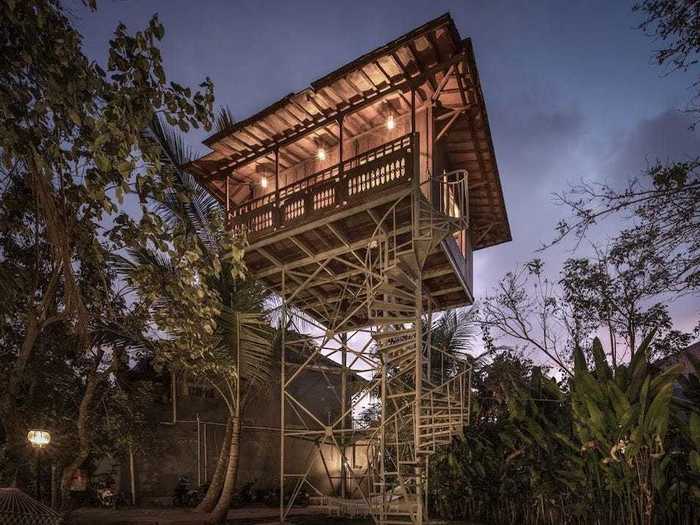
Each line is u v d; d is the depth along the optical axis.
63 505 11.34
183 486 15.97
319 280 13.70
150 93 4.14
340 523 12.86
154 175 4.30
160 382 17.06
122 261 8.80
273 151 13.26
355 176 11.23
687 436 8.19
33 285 6.07
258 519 13.46
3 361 10.09
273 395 19.23
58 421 11.77
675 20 5.79
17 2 3.56
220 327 12.78
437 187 11.80
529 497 10.80
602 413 8.39
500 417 12.84
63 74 3.75
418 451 10.77
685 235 6.10
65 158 4.23
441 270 12.62
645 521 8.08
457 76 11.05
